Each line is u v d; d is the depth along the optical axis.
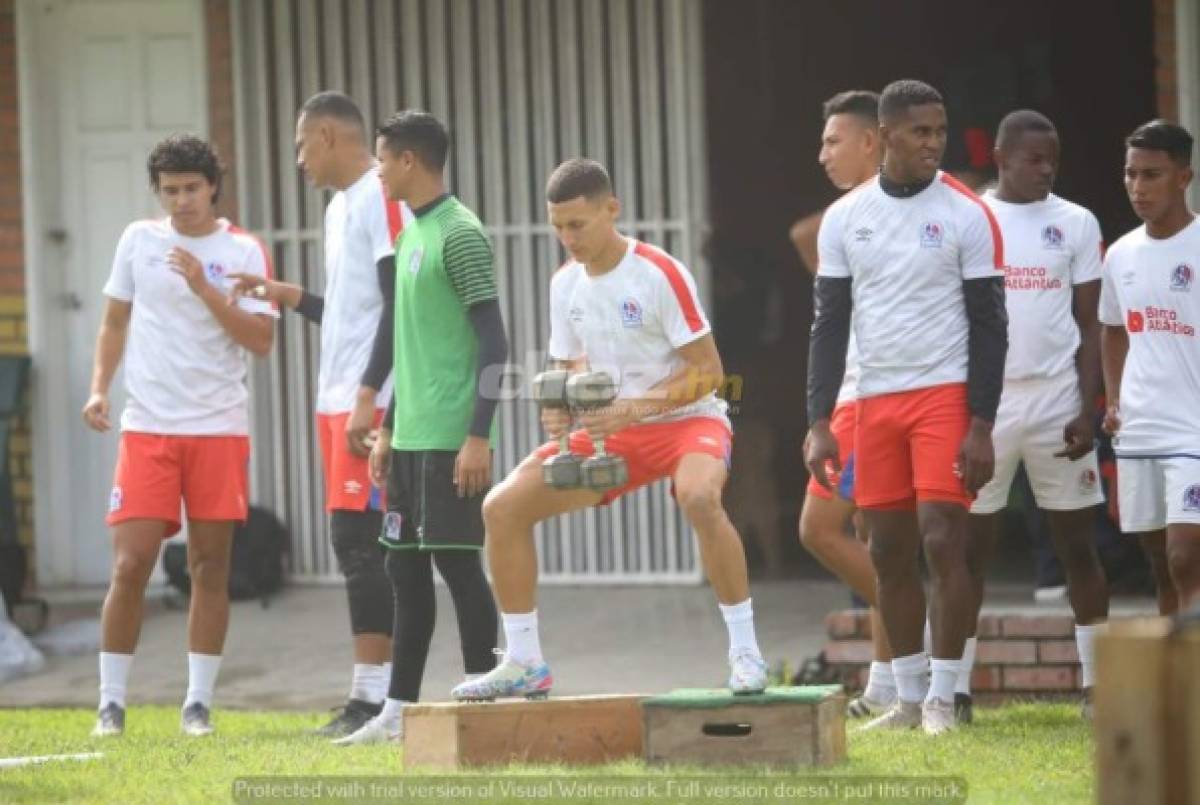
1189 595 19.83
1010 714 21.19
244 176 31.34
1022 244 21.05
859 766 17.11
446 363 19.83
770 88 37.31
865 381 19.64
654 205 30.55
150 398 21.84
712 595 29.94
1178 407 19.91
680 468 17.48
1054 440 20.98
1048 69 38.16
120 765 18.56
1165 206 19.86
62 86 32.22
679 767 16.95
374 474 20.52
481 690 17.92
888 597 20.06
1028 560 31.11
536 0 30.73
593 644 27.45
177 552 29.84
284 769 17.97
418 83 31.03
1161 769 11.40
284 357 31.47
